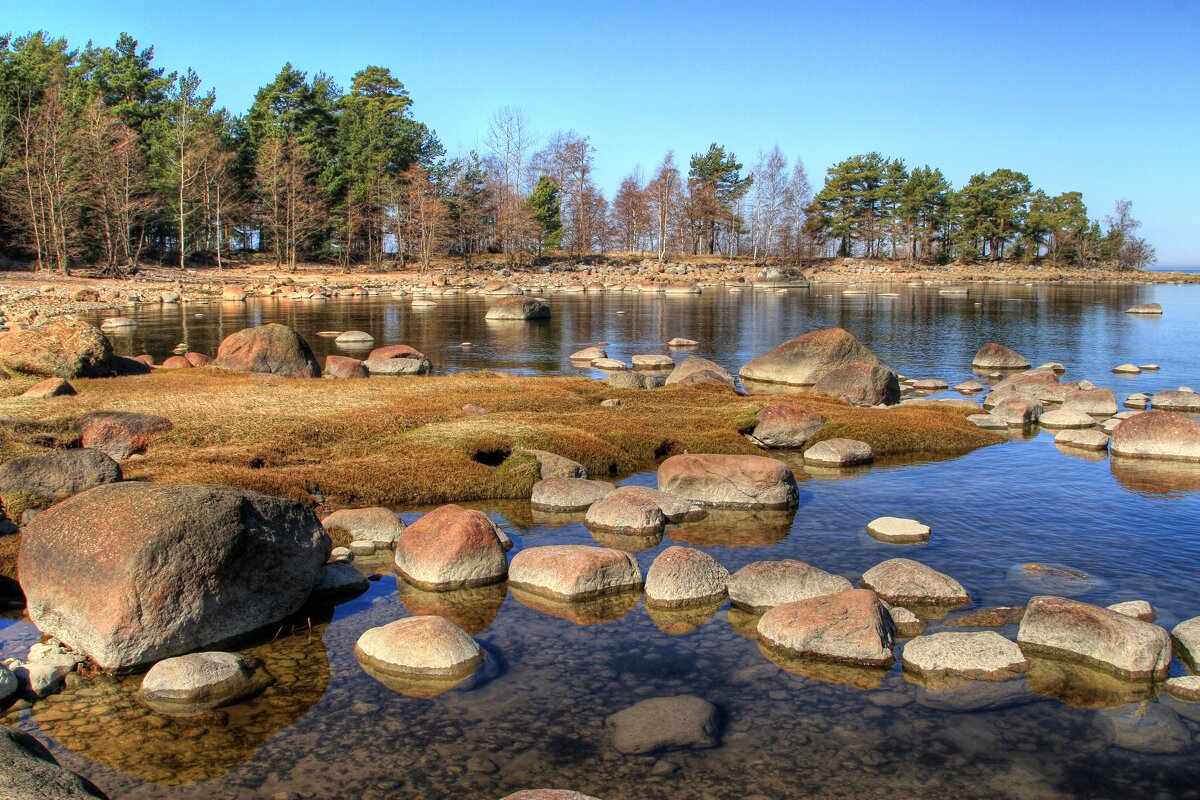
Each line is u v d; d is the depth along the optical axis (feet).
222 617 25.62
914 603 28.60
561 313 171.94
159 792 18.67
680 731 20.90
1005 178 388.98
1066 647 24.81
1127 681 23.47
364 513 35.83
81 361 65.92
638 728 21.07
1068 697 22.68
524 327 142.20
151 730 21.18
